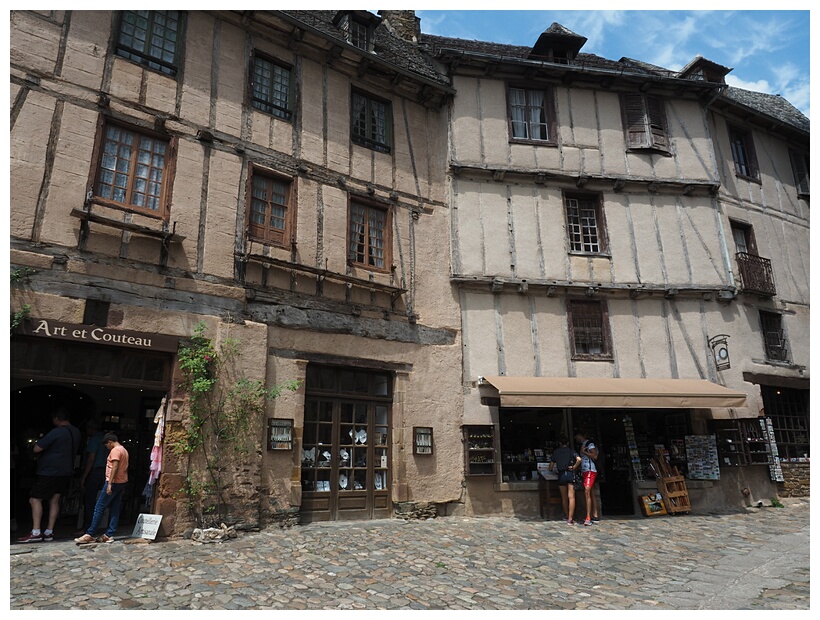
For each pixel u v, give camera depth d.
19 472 9.44
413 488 9.93
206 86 9.37
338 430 9.64
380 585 5.77
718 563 6.95
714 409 11.76
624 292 11.96
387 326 10.35
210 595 5.24
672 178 12.82
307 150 10.25
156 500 7.65
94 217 7.59
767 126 14.79
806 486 12.51
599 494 10.54
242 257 8.97
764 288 12.91
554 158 12.38
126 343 7.64
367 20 11.70
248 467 8.33
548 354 11.38
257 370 8.72
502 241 11.68
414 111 11.99
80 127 7.98
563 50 13.28
